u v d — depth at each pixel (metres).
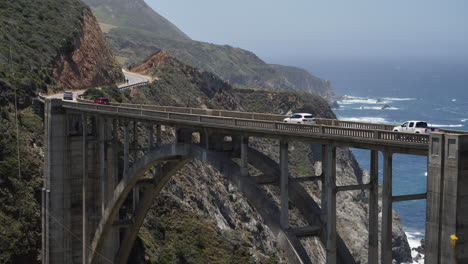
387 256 31.36
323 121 40.75
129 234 58.69
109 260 60.25
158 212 70.00
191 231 69.50
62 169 59.78
